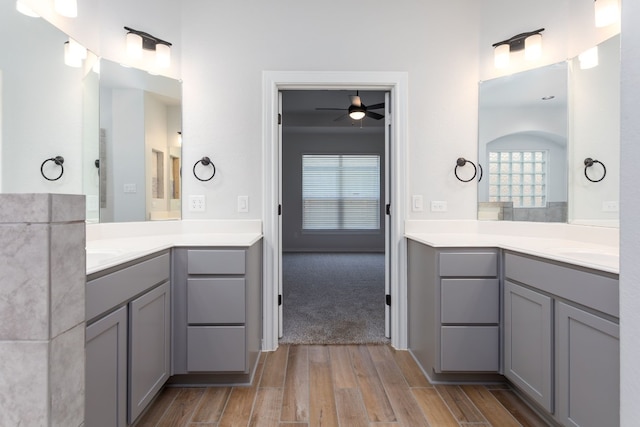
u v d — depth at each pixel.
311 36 2.47
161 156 2.37
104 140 2.08
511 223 2.36
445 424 1.64
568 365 1.43
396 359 2.32
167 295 1.84
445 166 2.50
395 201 2.49
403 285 2.47
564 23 2.18
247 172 2.46
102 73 2.10
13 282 0.62
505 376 1.93
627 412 0.65
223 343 1.92
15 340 0.62
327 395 1.88
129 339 1.45
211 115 2.45
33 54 1.62
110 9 2.15
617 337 1.21
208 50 2.45
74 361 0.69
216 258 1.91
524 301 1.72
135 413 1.48
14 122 1.52
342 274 5.04
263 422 1.65
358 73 2.46
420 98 2.49
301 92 5.47
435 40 2.49
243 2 2.46
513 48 2.36
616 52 1.89
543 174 2.26
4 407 0.62
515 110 2.36
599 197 1.97
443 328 1.94
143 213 2.29
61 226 0.65
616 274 1.21
